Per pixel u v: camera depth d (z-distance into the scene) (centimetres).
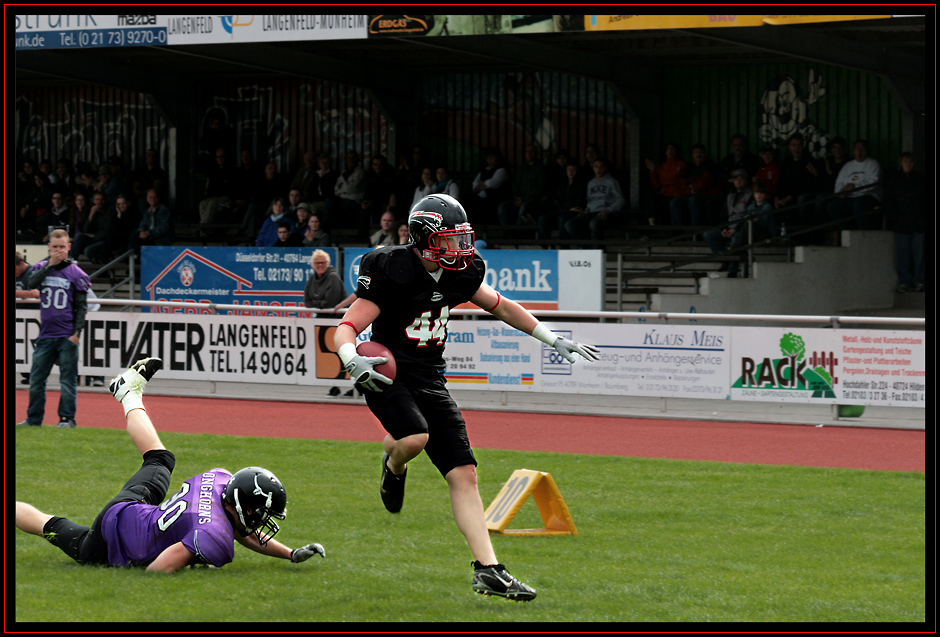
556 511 1944
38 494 2145
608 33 5047
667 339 3584
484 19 4153
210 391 4131
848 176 5200
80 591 1439
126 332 4188
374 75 6322
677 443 3102
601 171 5481
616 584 1562
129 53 6088
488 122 6481
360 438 3148
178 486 2289
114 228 6034
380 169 5912
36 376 3127
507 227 5669
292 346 3981
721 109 6028
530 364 3759
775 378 3462
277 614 1368
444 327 1516
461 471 1465
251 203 6209
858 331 3353
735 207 5247
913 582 1596
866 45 4941
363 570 1620
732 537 1895
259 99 6950
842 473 2558
